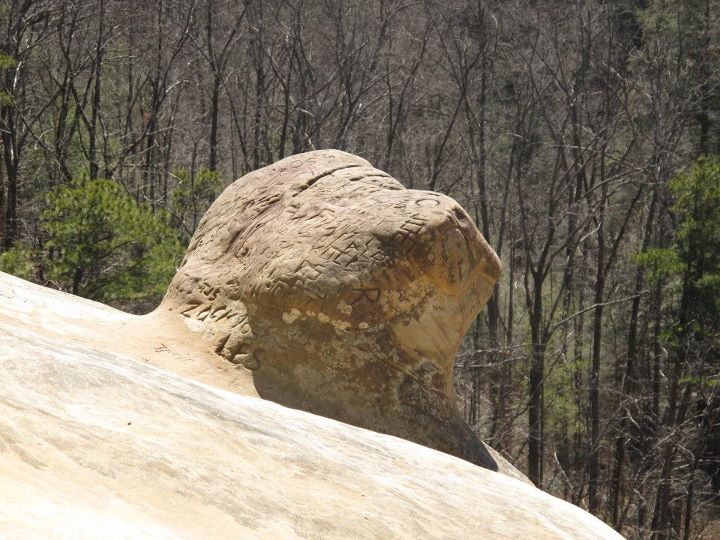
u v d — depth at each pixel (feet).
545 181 162.91
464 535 21.54
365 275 34.50
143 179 141.49
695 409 137.69
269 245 36.63
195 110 165.99
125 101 159.74
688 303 109.70
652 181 142.00
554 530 24.30
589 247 155.22
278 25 145.89
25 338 21.50
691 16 152.46
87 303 40.52
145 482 17.25
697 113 152.05
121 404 19.93
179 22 145.38
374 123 152.97
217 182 97.81
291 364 34.88
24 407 17.88
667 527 111.24
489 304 134.00
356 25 148.87
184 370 34.63
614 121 142.82
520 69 150.92
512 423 123.03
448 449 35.24
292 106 154.20
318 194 37.86
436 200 35.63
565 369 134.21
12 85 117.70
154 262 75.92
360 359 34.68
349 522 19.03
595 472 126.82
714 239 109.09
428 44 152.05
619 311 155.22
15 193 113.70
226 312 36.60
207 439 19.90
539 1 151.23
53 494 15.16
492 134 163.94
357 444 24.97
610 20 152.46
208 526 16.62
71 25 127.03
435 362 35.86
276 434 21.98
